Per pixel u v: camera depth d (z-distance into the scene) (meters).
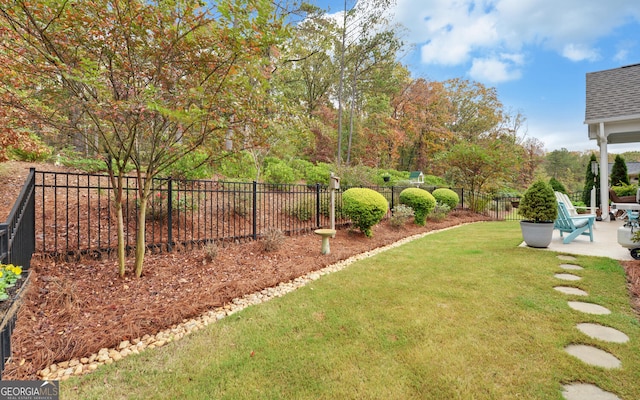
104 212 4.92
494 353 2.10
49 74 2.66
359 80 19.48
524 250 5.07
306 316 2.79
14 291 2.07
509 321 2.56
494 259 4.55
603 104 8.59
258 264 4.41
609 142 10.85
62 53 2.73
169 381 1.89
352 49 16.28
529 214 5.27
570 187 32.84
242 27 2.84
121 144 3.18
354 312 2.84
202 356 2.17
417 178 14.65
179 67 3.16
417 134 24.12
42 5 2.39
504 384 1.79
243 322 2.70
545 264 4.17
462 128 27.45
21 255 2.88
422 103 24.52
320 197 7.80
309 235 6.39
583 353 2.10
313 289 3.49
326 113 19.73
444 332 2.40
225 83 3.08
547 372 1.89
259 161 9.45
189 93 2.91
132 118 2.86
